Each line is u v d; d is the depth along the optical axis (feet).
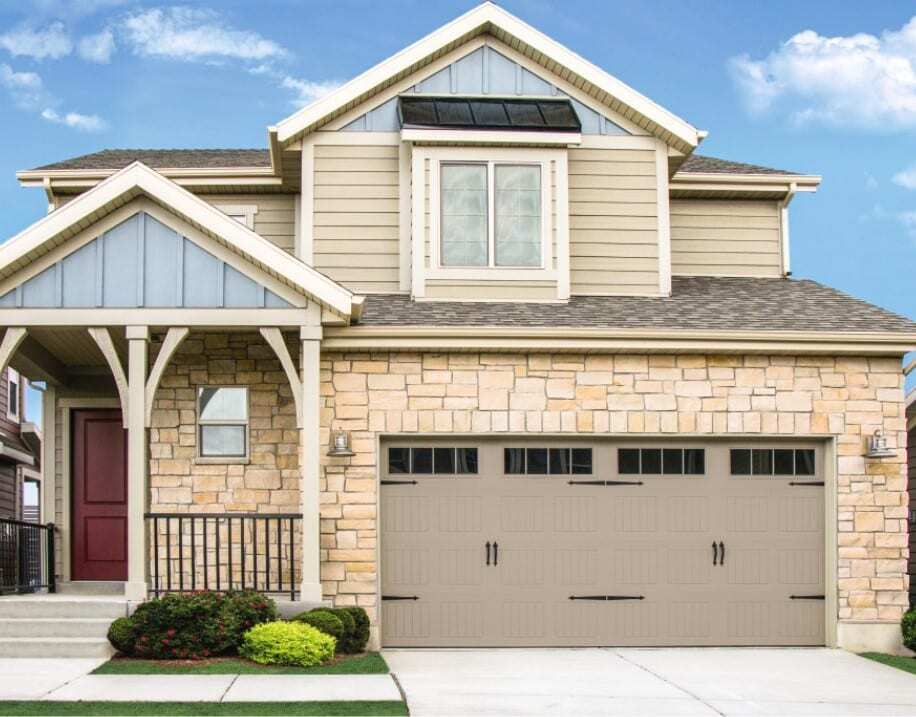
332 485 44.73
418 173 50.19
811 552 46.78
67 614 41.57
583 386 45.98
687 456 46.73
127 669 37.32
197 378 47.01
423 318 46.06
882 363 47.03
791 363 46.78
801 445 47.11
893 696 36.09
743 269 57.26
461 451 45.96
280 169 53.67
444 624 45.32
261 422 46.91
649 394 46.16
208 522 46.37
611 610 45.91
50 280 42.83
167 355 42.91
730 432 46.29
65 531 51.72
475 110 51.31
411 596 45.34
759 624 46.34
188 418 46.83
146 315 42.83
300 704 32.55
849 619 45.85
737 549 46.52
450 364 45.65
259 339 47.21
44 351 48.67
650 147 52.80
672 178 55.88
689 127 51.78
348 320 43.60
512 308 48.65
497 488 45.96
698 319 47.19
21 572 48.34
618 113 52.80
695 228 57.31
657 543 46.29
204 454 46.98
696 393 46.32
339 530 44.50
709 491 46.65
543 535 45.96
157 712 31.30
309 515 42.83
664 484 46.52
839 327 46.37
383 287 51.06
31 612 41.55
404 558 45.44
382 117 52.01
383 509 45.47
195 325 42.88
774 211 57.82
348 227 51.29
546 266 50.16
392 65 51.44
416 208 50.01
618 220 52.19
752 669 40.88
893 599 46.14
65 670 37.11
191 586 44.57
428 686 36.24
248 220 55.77
